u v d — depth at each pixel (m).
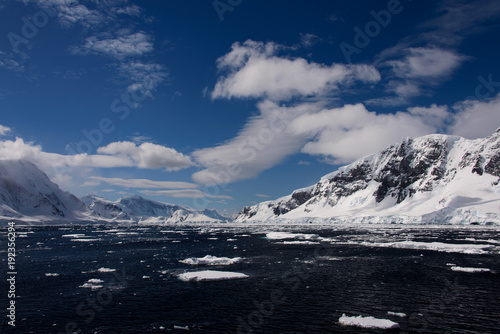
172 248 83.88
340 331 25.02
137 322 27.72
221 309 30.86
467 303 32.28
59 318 28.95
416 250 72.50
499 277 43.62
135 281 42.97
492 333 24.61
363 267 51.94
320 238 107.81
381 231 140.62
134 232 172.00
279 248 80.19
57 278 45.34
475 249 69.56
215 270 50.38
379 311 29.98
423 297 34.47
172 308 31.33
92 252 75.38
